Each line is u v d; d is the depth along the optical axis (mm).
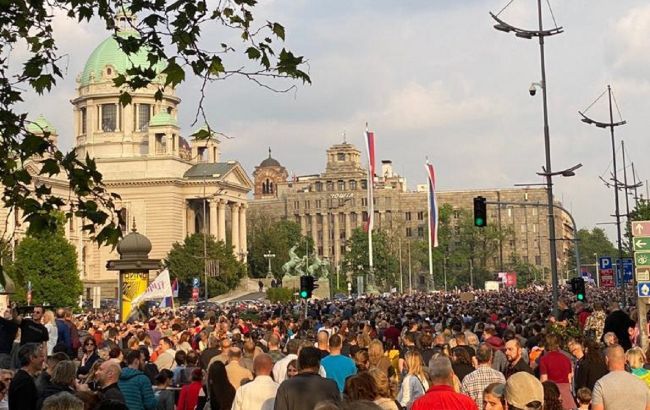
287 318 59000
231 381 20891
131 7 17188
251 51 16953
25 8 17156
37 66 17547
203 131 17547
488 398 12641
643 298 28344
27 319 24500
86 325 48406
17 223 17328
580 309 42688
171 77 16469
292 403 15070
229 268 167125
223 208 199000
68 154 16875
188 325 44344
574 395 21641
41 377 18094
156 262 54938
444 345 24734
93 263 186000
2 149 16828
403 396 18766
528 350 29359
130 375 19984
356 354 21984
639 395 15172
